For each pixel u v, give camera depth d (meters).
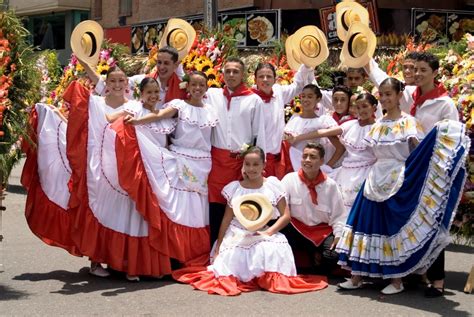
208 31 9.08
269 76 6.99
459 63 6.77
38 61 6.64
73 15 28.00
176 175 6.52
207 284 6.10
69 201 6.33
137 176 6.23
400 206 5.82
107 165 6.29
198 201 6.65
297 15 16.75
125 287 6.16
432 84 6.10
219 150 6.79
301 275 6.52
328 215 6.61
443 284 6.05
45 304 5.59
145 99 6.43
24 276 6.55
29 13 28.84
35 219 6.59
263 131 6.84
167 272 6.40
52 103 9.62
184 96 6.89
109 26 26.78
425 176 5.73
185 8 22.84
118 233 6.31
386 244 5.89
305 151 6.48
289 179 6.66
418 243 5.70
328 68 9.57
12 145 6.21
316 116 7.15
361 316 5.31
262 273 6.14
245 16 16.23
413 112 6.20
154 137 6.50
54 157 6.57
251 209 6.35
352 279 6.12
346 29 7.19
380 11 16.09
